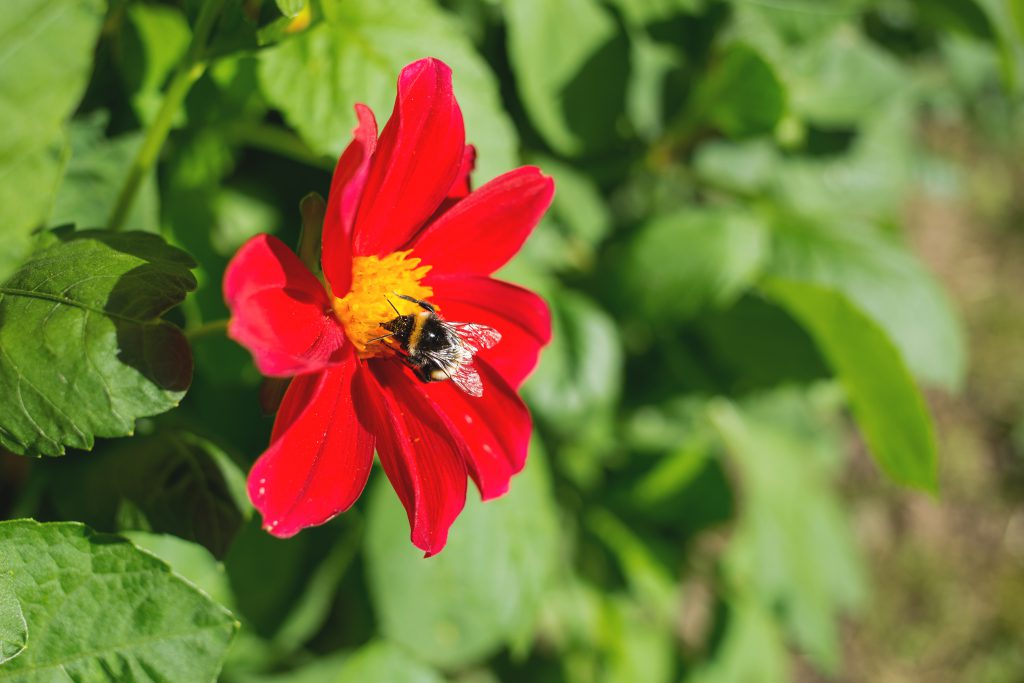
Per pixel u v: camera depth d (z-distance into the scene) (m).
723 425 0.73
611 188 0.65
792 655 0.99
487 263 0.40
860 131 0.69
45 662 0.36
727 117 0.57
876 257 0.65
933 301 0.66
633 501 0.68
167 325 0.36
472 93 0.45
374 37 0.44
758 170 0.68
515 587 0.51
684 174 0.66
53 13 0.39
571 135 0.54
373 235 0.39
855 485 1.07
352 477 0.37
